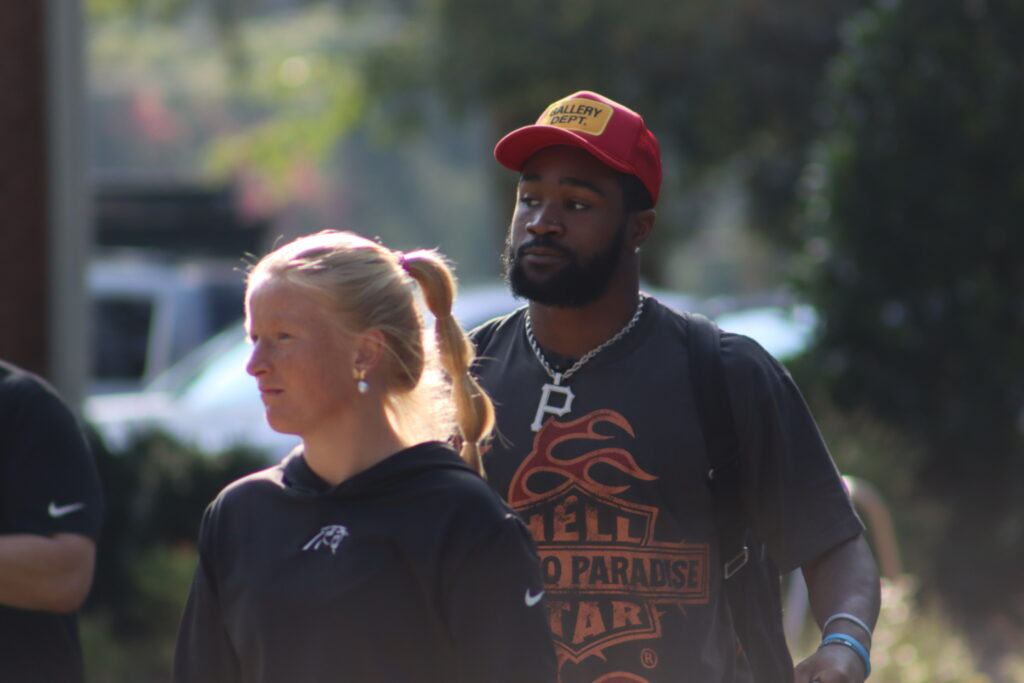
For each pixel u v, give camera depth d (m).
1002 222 33.06
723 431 11.18
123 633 29.75
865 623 11.06
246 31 80.19
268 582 9.10
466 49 61.12
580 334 11.47
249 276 9.44
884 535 26.19
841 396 33.69
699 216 70.62
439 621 8.93
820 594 11.35
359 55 72.56
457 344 9.97
